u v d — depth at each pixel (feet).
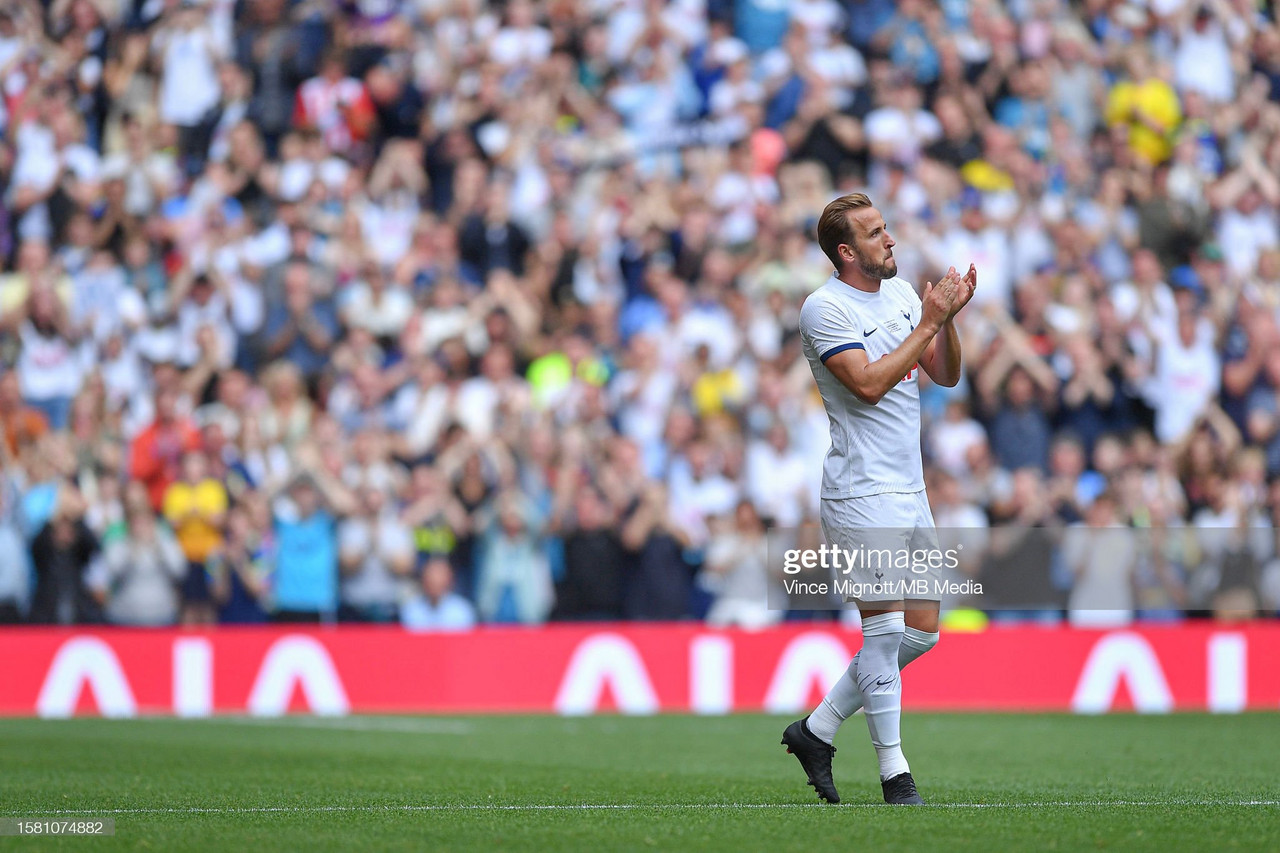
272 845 39.65
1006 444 122.01
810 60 145.38
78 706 104.22
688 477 117.70
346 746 80.59
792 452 121.19
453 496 114.83
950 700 107.45
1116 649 108.06
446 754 75.82
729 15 150.41
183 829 43.21
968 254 134.51
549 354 131.23
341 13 149.07
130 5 148.87
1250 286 137.59
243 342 130.82
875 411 47.32
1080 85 148.56
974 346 125.90
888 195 137.69
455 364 126.11
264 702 105.19
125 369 130.52
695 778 62.39
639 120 144.15
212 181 138.82
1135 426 127.44
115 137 144.97
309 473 112.16
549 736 87.66
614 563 112.78
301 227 133.28
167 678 104.73
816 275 134.10
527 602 112.88
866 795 53.42
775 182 140.56
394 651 106.11
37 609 111.24
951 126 144.05
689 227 135.74
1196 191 141.28
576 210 139.23
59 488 113.19
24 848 39.52
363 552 111.86
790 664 106.93
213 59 146.51
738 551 113.39
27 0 147.33
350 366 124.47
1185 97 147.84
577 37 148.87
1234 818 44.24
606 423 119.96
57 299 130.11
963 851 37.65
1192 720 98.17
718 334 127.54
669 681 106.52
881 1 149.89
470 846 39.24
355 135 144.56
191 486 112.88
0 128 143.95
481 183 139.74
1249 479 120.88
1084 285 130.52
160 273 136.77
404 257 135.03
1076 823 42.93
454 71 147.54
